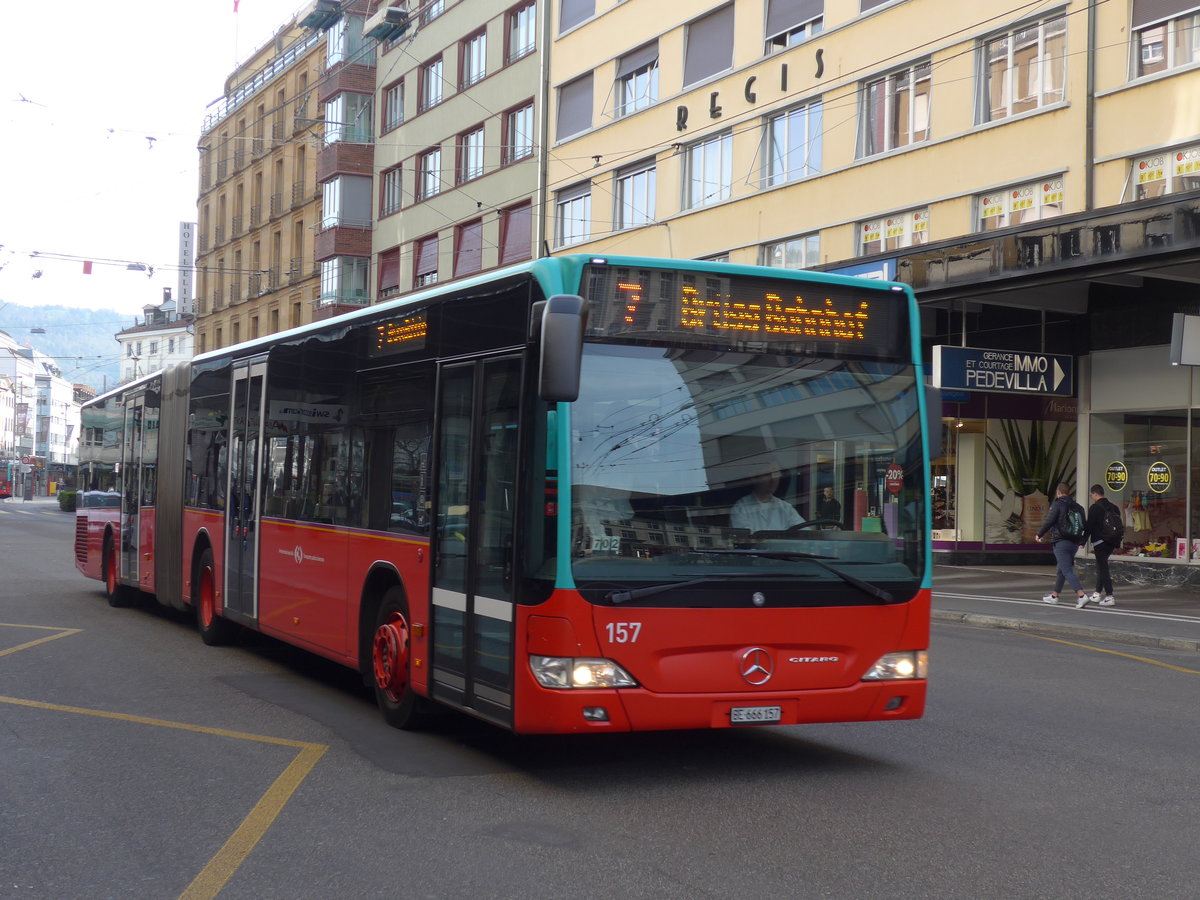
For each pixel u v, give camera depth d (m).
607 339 6.81
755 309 7.11
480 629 7.23
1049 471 28.33
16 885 5.20
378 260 46.06
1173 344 18.47
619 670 6.57
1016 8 22.56
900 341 7.42
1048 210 22.08
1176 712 9.77
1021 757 7.86
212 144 64.69
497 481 7.16
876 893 5.05
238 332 60.84
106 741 8.18
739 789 6.91
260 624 11.35
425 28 43.12
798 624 6.88
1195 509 21.80
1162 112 20.02
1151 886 5.17
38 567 25.33
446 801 6.61
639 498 6.71
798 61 27.64
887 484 7.22
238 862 5.51
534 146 36.97
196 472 13.67
